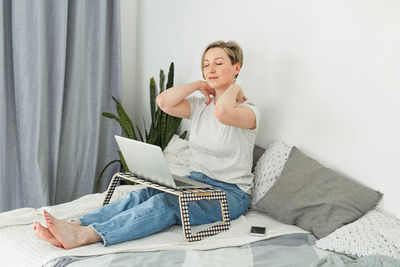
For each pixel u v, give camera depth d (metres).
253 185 2.25
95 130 3.02
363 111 2.00
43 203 2.74
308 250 1.73
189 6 2.86
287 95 2.34
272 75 2.40
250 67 2.53
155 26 3.15
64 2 2.68
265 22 2.41
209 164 2.16
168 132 2.92
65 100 2.87
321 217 1.92
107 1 3.01
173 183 1.83
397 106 1.87
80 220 1.81
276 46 2.37
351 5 2.02
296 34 2.26
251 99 2.54
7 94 2.67
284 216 2.03
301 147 2.29
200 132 2.21
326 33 2.13
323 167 2.08
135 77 3.38
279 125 2.39
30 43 2.60
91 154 3.03
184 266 1.51
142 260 1.54
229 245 1.75
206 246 1.71
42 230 1.65
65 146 2.91
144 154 1.86
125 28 3.25
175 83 3.02
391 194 1.90
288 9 2.29
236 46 2.21
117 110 2.97
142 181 1.97
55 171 2.82
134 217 1.75
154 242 1.74
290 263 1.59
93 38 2.94
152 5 3.15
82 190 3.04
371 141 1.98
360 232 1.75
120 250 1.61
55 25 2.70
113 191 2.11
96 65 2.96
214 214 2.00
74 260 1.52
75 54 2.82
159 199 1.84
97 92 2.99
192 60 2.87
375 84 1.95
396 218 1.86
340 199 1.92
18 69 2.61
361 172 2.02
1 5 2.51
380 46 1.92
